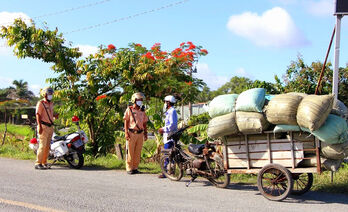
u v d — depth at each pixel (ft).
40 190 21.62
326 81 39.93
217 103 22.17
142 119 30.17
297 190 22.18
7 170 29.35
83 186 23.30
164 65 35.42
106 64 34.32
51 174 27.96
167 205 18.75
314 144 19.83
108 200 19.49
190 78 40.19
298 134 20.13
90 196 20.34
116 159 35.35
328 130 18.52
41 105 31.01
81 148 31.86
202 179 27.55
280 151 20.72
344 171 26.14
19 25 34.81
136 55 35.37
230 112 21.54
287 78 41.34
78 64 34.86
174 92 39.34
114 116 39.29
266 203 19.69
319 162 19.54
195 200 20.15
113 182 25.27
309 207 18.81
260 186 21.04
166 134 27.89
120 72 34.47
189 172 25.13
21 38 34.86
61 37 35.70
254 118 20.44
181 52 38.73
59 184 23.72
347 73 39.58
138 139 29.68
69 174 28.30
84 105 35.86
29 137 49.08
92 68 35.32
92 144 37.60
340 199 20.77
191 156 26.04
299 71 40.83
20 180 24.80
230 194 22.02
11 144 49.24
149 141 49.37
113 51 35.86
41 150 30.76
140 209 17.79
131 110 29.86
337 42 26.21
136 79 33.63
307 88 39.99
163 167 27.81
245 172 21.95
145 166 32.91
